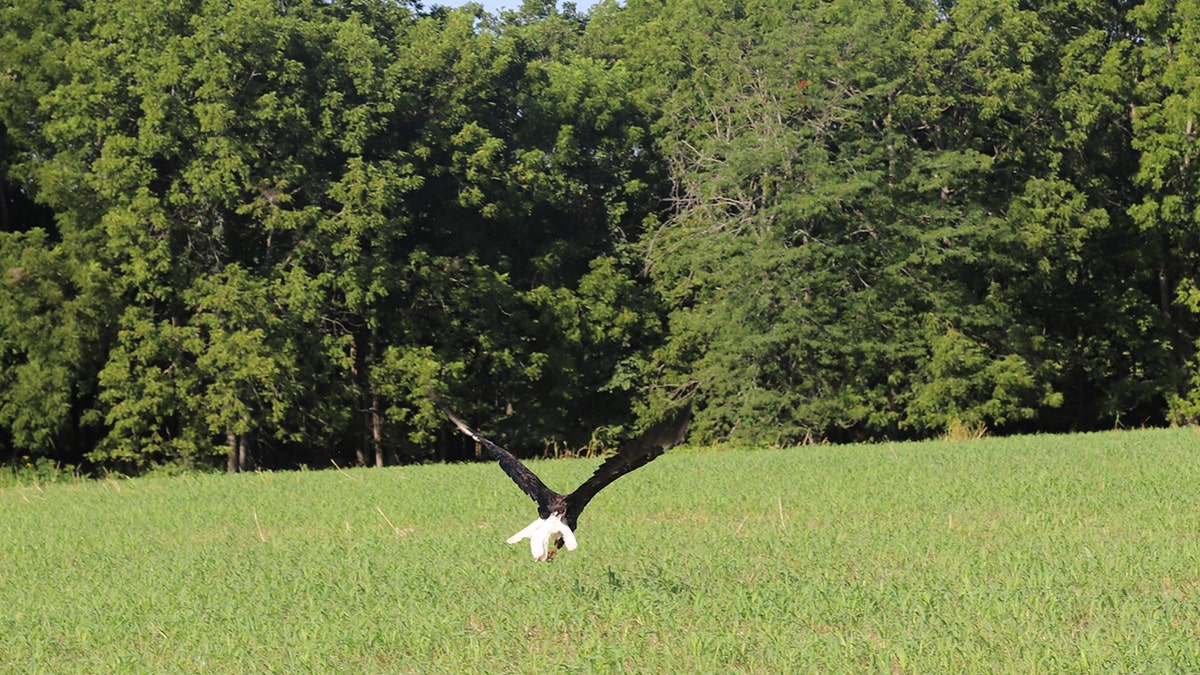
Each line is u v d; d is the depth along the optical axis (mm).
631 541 15641
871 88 37531
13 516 21125
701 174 40250
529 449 42750
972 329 39156
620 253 43719
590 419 43156
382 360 39438
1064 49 40688
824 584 12406
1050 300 43000
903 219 37844
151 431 36438
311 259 37406
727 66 39594
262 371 33938
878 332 37750
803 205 35906
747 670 9734
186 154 35969
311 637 10867
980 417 37906
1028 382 37500
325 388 38219
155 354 34688
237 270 35094
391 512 19406
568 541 8383
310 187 36469
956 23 39219
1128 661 9539
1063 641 10133
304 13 40562
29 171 37219
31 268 35031
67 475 35625
